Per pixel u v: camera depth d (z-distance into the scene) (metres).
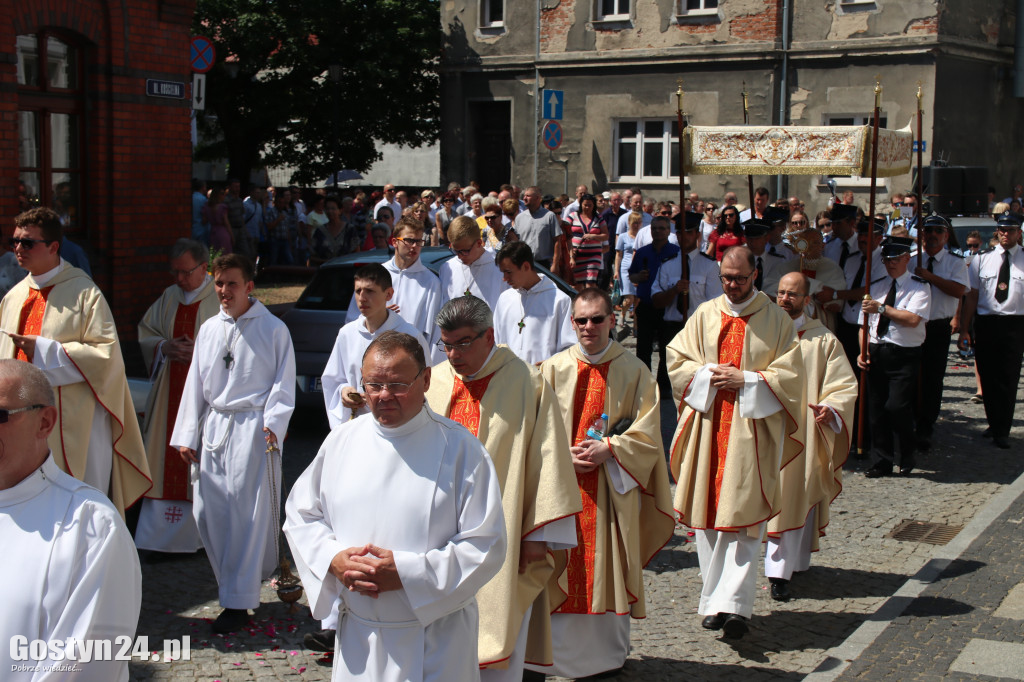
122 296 10.88
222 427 5.26
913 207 14.98
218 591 5.63
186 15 11.45
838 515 7.34
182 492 6.12
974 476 8.41
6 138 9.41
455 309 3.99
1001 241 9.27
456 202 17.98
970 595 5.69
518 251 6.45
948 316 9.06
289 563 5.32
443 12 24.72
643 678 4.71
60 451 5.10
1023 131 22.69
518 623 4.01
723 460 5.28
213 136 30.31
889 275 8.43
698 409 5.31
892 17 19.80
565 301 6.57
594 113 23.09
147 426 6.16
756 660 4.95
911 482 8.23
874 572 6.21
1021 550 6.48
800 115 20.91
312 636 4.89
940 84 19.73
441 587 2.98
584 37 22.97
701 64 21.64
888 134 8.30
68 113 10.41
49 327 5.19
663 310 10.71
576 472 4.68
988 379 9.38
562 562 4.52
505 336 6.71
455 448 3.15
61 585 2.59
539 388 4.12
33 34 9.92
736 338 5.42
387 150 36.72
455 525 3.12
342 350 5.42
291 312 9.10
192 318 6.25
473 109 24.92
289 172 35.72
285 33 27.05
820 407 5.96
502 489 3.97
